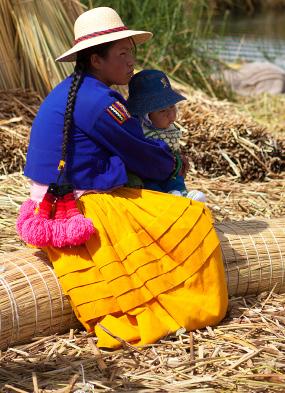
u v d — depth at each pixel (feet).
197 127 19.74
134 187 12.33
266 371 10.83
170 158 12.37
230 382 10.53
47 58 20.43
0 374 10.76
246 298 13.17
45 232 11.53
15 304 11.42
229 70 31.07
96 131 11.73
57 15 20.52
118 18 12.07
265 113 27.09
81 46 11.74
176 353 11.31
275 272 13.30
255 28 50.34
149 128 12.67
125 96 21.77
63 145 11.66
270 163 19.75
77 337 11.91
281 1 63.31
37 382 10.54
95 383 10.49
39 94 20.54
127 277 11.61
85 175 11.88
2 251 14.16
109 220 11.73
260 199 17.67
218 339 11.71
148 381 10.61
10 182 17.38
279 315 12.47
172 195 12.11
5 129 18.52
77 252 11.69
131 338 11.47
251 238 13.38
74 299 11.62
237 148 19.54
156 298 11.71
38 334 11.77
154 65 27.22
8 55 20.22
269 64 32.17
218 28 48.52
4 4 20.01
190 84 28.07
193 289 11.87
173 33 28.12
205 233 11.99
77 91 11.77
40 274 11.89
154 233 11.78
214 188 18.20
